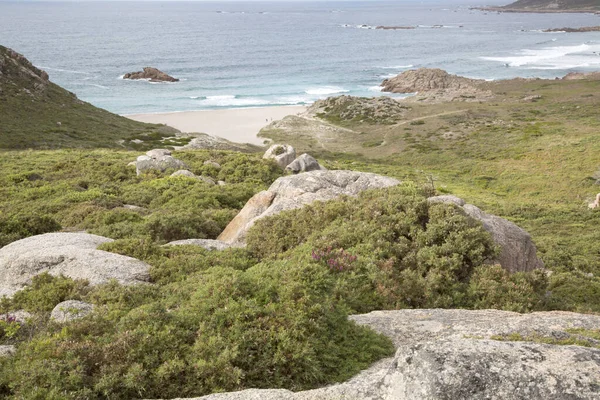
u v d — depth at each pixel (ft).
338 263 37.88
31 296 35.78
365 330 27.66
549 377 16.15
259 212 63.41
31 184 104.22
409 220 45.60
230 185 101.24
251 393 21.08
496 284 37.19
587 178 174.29
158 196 92.17
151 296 34.09
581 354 17.16
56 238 48.62
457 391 16.40
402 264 40.75
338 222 48.29
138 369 22.57
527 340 24.52
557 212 123.54
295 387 23.32
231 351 23.85
